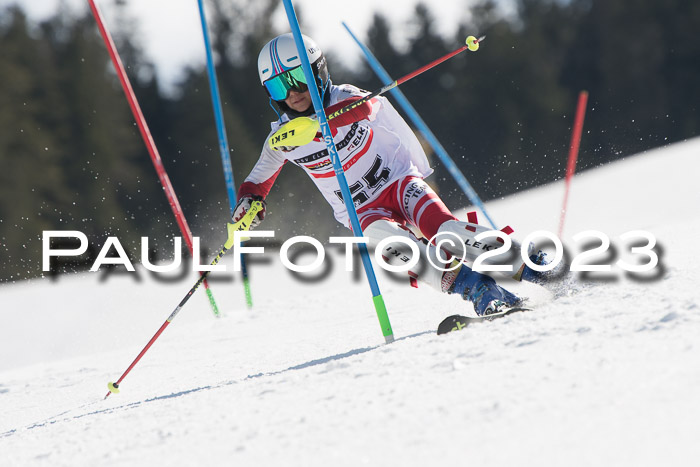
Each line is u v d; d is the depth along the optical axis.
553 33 179.25
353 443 6.31
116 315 28.41
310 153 13.65
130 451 7.59
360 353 10.86
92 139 129.25
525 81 168.50
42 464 7.95
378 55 169.12
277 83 12.87
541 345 8.15
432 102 169.00
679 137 170.12
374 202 13.62
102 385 15.23
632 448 5.17
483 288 11.80
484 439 5.79
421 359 8.78
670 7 171.25
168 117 140.62
